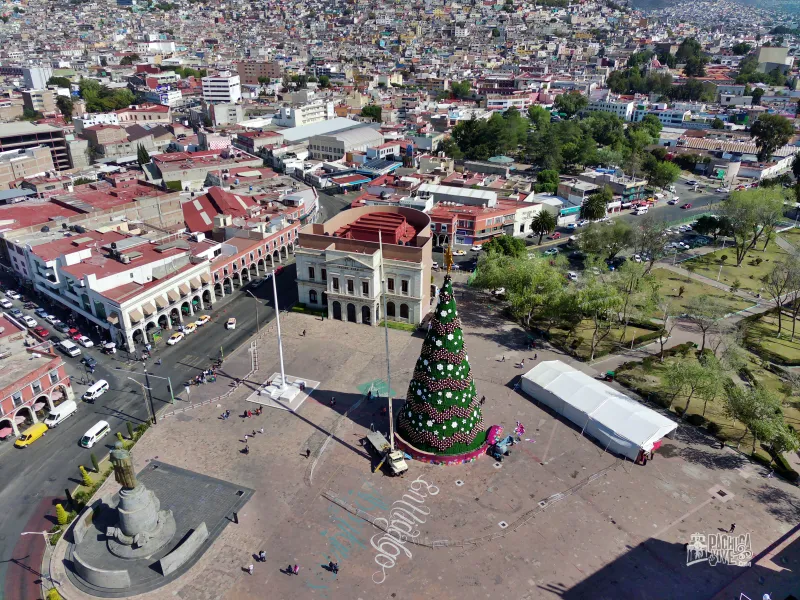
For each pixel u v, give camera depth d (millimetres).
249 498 86438
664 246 178750
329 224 144625
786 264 145500
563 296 125562
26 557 77438
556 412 106500
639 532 80688
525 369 120125
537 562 76062
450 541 79188
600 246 173875
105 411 106812
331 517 83250
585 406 102000
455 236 192250
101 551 77438
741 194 185000
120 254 134875
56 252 139750
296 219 188375
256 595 71625
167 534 78812
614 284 136750
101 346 126438
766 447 96812
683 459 95062
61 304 142250
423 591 72125
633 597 71562
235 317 141875
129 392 112188
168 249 140875
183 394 111188
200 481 89625
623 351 128625
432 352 90188
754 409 93500
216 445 97562
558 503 85562
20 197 198500
